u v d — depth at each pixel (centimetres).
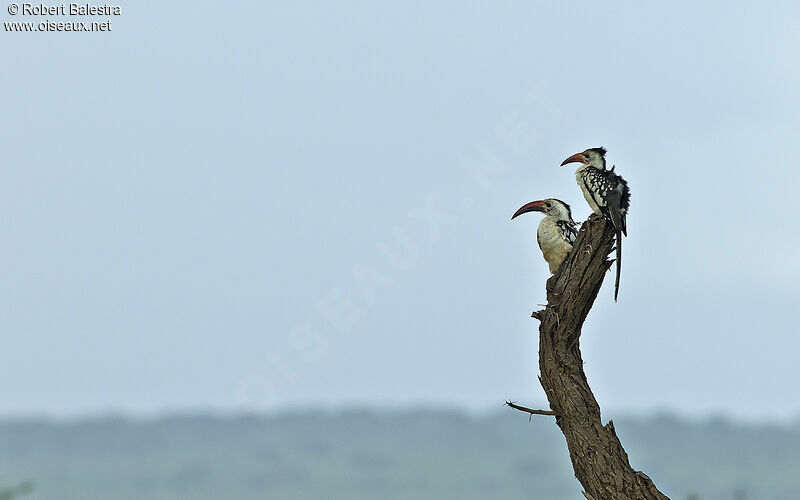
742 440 13625
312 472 13450
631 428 14125
